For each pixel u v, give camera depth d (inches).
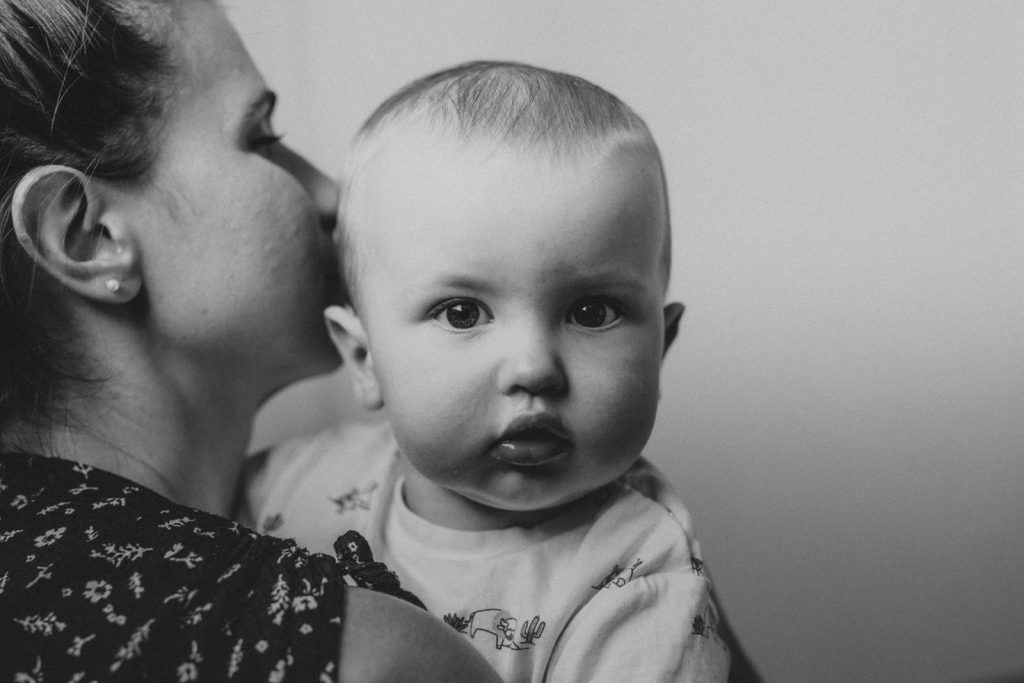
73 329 33.4
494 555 36.1
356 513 41.2
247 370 38.8
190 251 35.5
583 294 32.8
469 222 32.2
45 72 32.2
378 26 71.9
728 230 76.6
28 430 32.2
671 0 75.3
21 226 30.9
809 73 76.1
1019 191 76.9
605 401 32.8
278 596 25.9
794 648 77.4
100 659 24.1
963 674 77.5
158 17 35.7
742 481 77.3
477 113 34.1
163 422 35.7
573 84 35.9
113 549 26.7
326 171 71.2
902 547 78.3
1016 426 77.9
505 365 32.0
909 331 78.0
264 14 69.4
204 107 36.3
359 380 38.9
